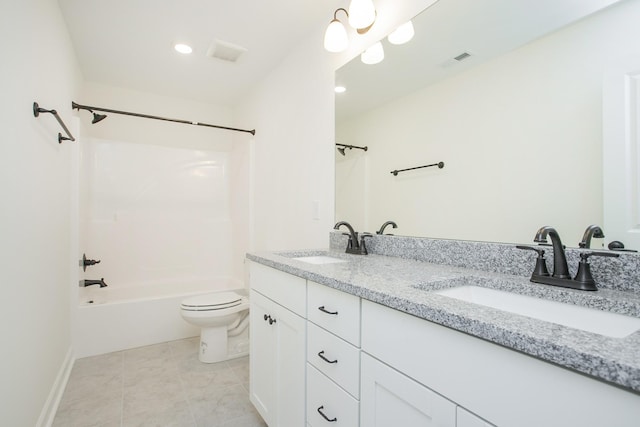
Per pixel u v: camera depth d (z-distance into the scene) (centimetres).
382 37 164
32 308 134
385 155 163
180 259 333
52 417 158
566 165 97
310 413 112
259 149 294
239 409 169
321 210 204
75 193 231
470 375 60
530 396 52
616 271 84
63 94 197
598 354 43
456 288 101
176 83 300
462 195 128
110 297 285
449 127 134
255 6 189
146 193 318
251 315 164
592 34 92
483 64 122
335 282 96
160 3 185
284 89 249
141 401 175
